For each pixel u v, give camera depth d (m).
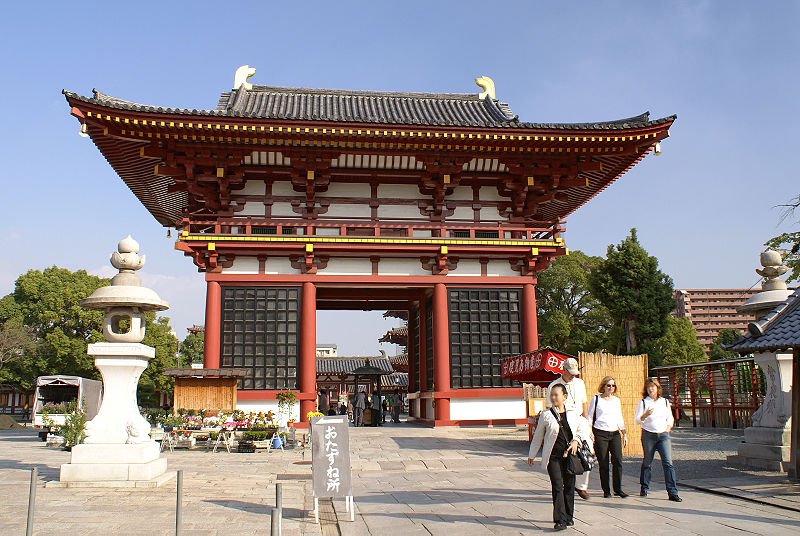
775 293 18.00
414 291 34.84
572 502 9.80
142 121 25.70
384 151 28.33
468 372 29.30
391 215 30.67
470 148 28.52
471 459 18.11
